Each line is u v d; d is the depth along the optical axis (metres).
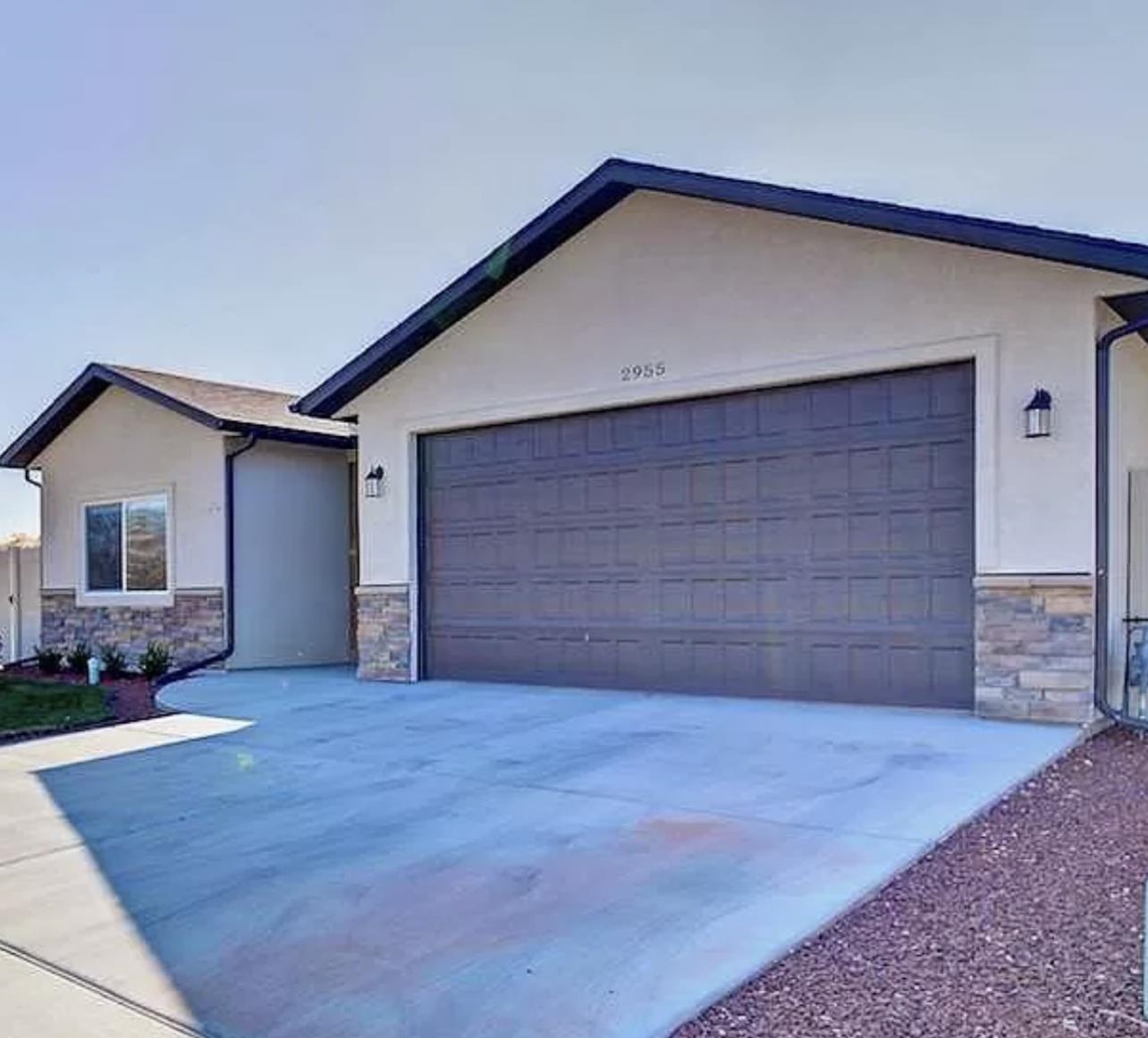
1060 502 8.00
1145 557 9.20
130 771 7.41
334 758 7.62
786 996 3.43
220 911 4.42
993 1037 3.08
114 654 14.87
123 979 3.77
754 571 9.71
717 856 4.91
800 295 9.34
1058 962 3.62
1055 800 5.83
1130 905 4.16
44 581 17.33
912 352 8.72
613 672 10.64
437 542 12.23
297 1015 3.43
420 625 12.33
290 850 5.28
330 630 15.79
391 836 5.48
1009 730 7.73
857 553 9.12
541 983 3.58
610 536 10.71
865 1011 3.29
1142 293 7.76
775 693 9.56
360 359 12.16
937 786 6.06
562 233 10.80
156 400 14.80
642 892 4.44
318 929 4.17
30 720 10.06
